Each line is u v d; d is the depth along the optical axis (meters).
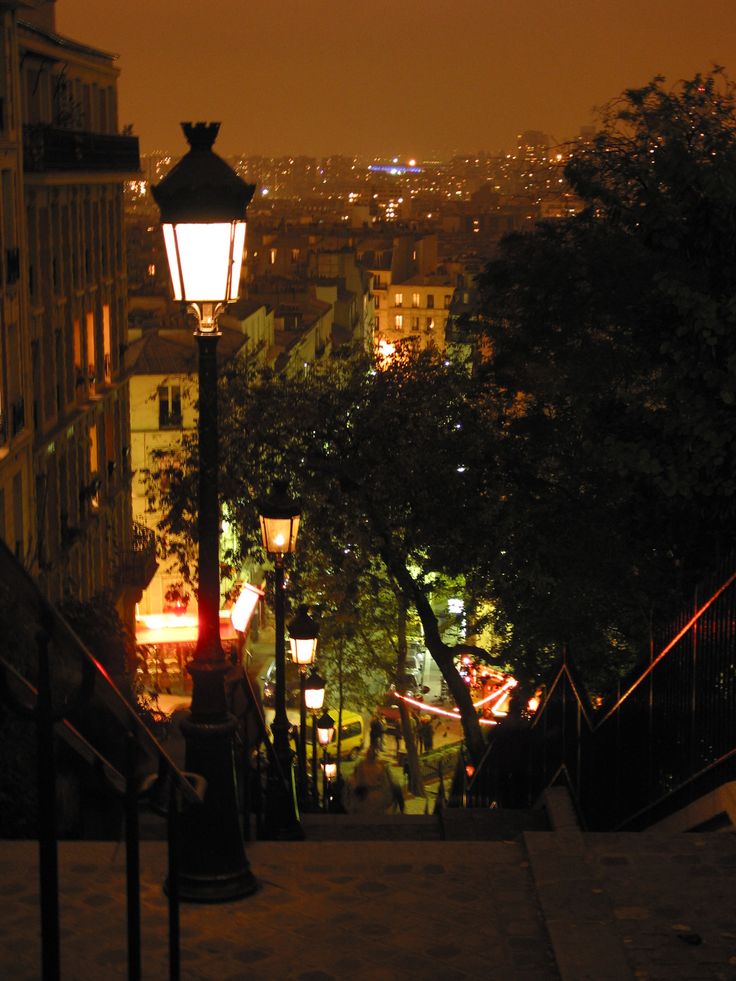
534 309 24.47
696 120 21.55
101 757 4.69
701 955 6.33
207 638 7.86
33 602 3.56
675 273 16.97
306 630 22.38
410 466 25.67
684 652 10.11
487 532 25.00
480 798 22.12
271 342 101.19
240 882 7.27
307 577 28.98
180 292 7.85
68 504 45.69
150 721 19.70
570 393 21.33
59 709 3.85
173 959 5.88
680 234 17.44
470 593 27.66
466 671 31.80
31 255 41.91
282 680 17.56
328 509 27.05
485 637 37.25
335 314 140.50
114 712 4.62
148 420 68.69
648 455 17.05
